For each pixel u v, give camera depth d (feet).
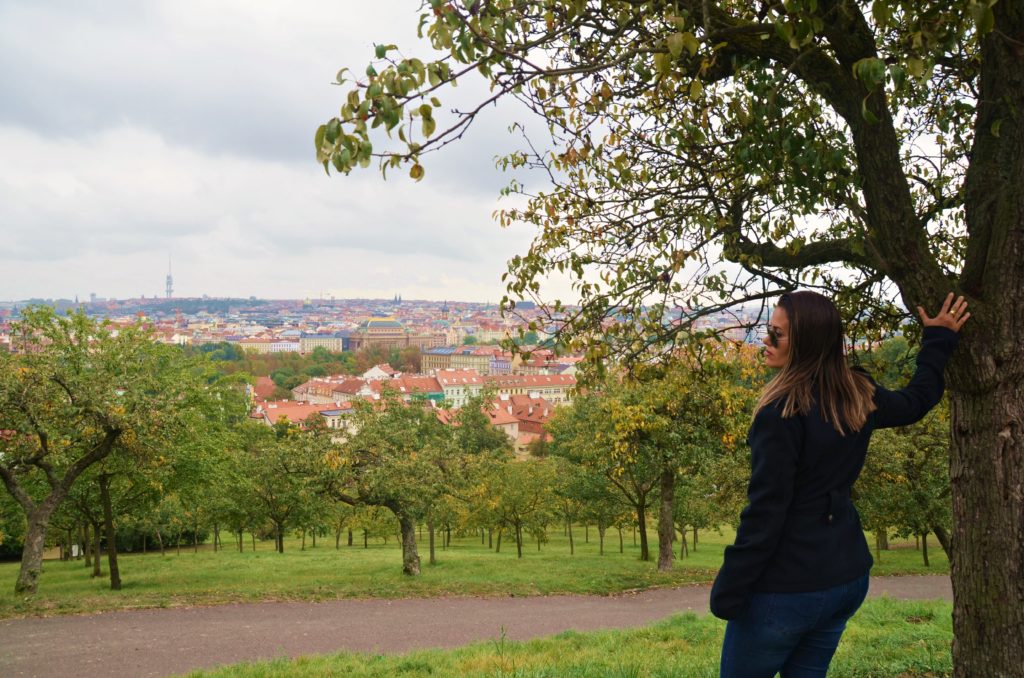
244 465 118.52
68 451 76.43
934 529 78.89
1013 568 11.68
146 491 96.99
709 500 125.80
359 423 96.17
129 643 47.09
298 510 135.23
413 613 59.67
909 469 77.82
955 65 17.47
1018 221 11.66
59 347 72.38
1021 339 11.68
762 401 8.34
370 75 11.03
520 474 132.16
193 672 34.42
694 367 22.27
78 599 64.18
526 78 13.00
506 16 12.41
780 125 15.62
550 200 23.29
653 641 36.78
